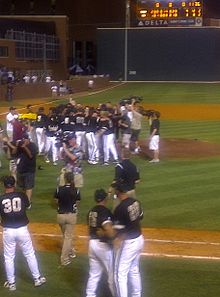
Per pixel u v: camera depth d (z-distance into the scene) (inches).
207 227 522.9
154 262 428.5
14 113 879.1
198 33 2837.1
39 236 494.0
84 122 816.3
